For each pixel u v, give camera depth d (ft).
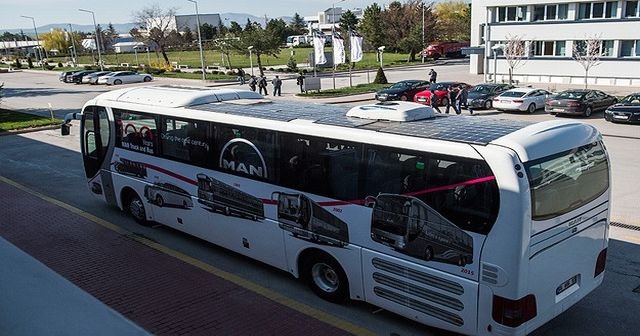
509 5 140.26
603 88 125.59
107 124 39.06
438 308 21.45
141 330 23.49
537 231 19.12
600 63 130.11
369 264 23.65
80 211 42.04
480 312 20.03
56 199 45.65
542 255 19.62
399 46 245.45
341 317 25.09
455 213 20.10
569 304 21.71
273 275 30.04
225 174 30.27
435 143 20.53
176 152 33.50
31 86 172.45
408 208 21.65
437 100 94.17
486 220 19.22
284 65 219.61
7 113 103.19
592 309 25.23
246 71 194.90
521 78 144.87
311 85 129.08
